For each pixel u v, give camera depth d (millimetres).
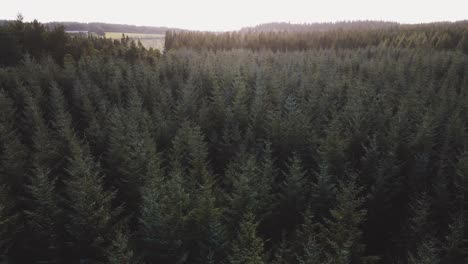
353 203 16562
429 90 45281
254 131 31391
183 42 116375
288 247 17422
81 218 15742
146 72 49281
